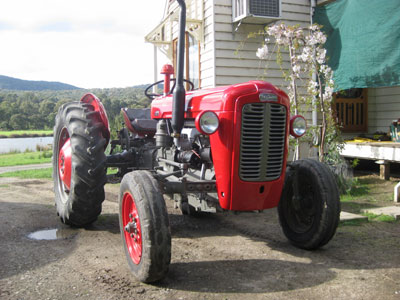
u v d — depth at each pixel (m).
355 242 3.99
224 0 7.93
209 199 3.69
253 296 2.75
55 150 5.09
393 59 6.74
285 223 4.02
